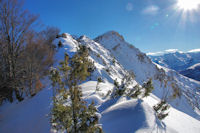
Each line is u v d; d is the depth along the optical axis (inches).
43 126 193.8
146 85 255.6
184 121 208.5
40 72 444.5
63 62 106.6
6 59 364.5
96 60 820.6
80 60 109.6
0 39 351.3
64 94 109.7
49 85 386.9
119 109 190.1
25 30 382.6
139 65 2229.3
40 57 426.3
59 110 99.7
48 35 948.0
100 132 107.0
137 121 153.9
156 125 151.9
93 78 441.1
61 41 820.6
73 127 106.6
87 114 105.7
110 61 1283.2
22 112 278.8
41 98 320.2
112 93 277.9
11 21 352.8
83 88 337.1
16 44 374.9
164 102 214.1
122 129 145.9
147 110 178.7
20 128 214.2
